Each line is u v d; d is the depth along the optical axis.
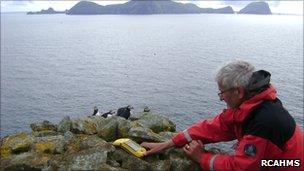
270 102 1.28
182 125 19.09
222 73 1.31
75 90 28.33
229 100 1.34
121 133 1.79
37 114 21.84
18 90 28.81
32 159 1.52
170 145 1.55
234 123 1.40
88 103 24.22
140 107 22.97
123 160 1.53
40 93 27.48
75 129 1.90
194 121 19.55
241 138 1.38
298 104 22.11
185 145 1.53
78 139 1.68
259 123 1.26
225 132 1.50
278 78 31.77
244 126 1.33
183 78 32.44
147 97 25.19
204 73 34.75
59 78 34.44
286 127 1.25
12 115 21.55
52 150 1.62
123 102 24.28
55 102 24.55
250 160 1.26
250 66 1.30
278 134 1.25
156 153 1.58
